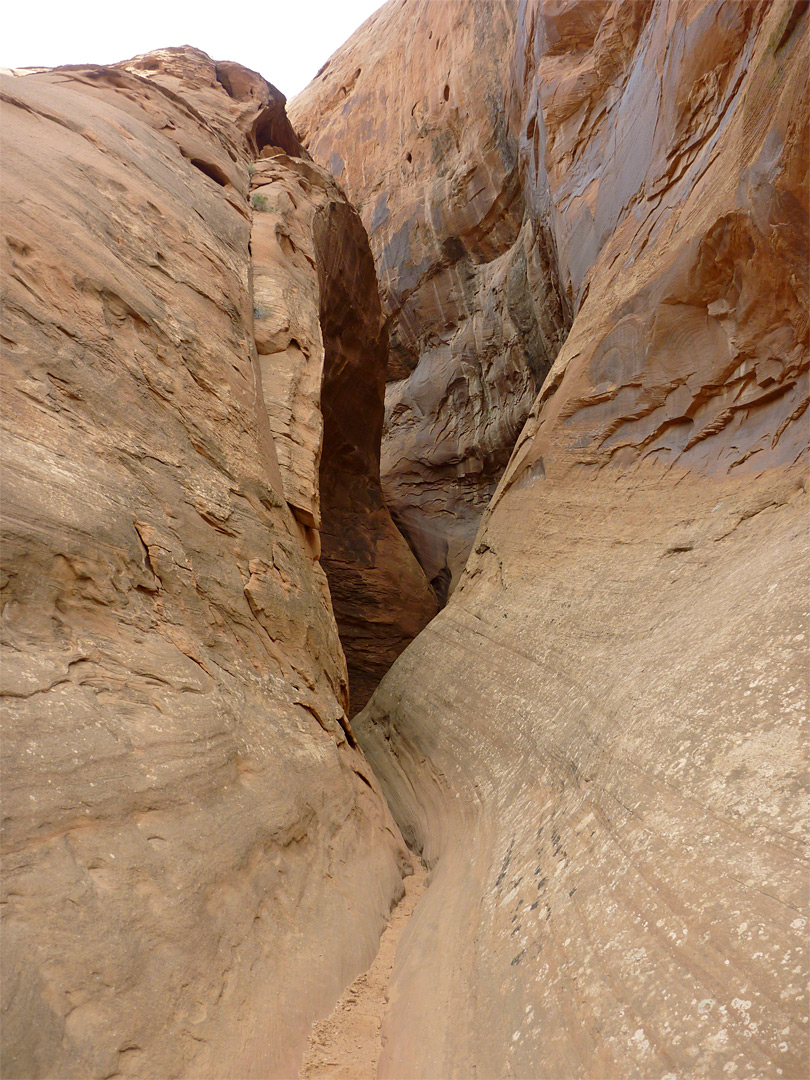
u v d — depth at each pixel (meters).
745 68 7.55
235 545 5.44
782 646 3.46
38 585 3.25
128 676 3.47
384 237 23.41
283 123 16.00
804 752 2.77
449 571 18.78
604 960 2.64
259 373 7.82
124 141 7.79
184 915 2.83
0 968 2.05
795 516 5.07
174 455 5.14
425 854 6.21
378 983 3.81
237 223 9.77
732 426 7.11
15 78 6.82
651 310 8.20
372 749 9.38
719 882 2.51
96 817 2.74
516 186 20.11
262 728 4.48
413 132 23.28
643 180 9.72
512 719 6.24
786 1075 1.78
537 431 9.91
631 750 3.80
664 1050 2.09
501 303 19.81
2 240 4.41
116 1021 2.27
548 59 14.30
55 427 3.98
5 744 2.57
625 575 6.75
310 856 4.20
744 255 6.87
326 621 6.95
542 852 3.92
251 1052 2.70
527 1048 2.56
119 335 5.20
